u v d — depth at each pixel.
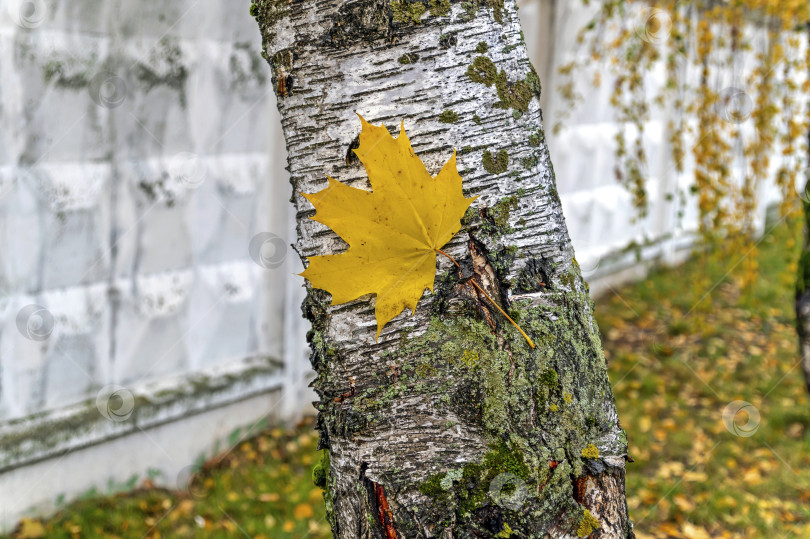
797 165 4.40
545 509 0.91
